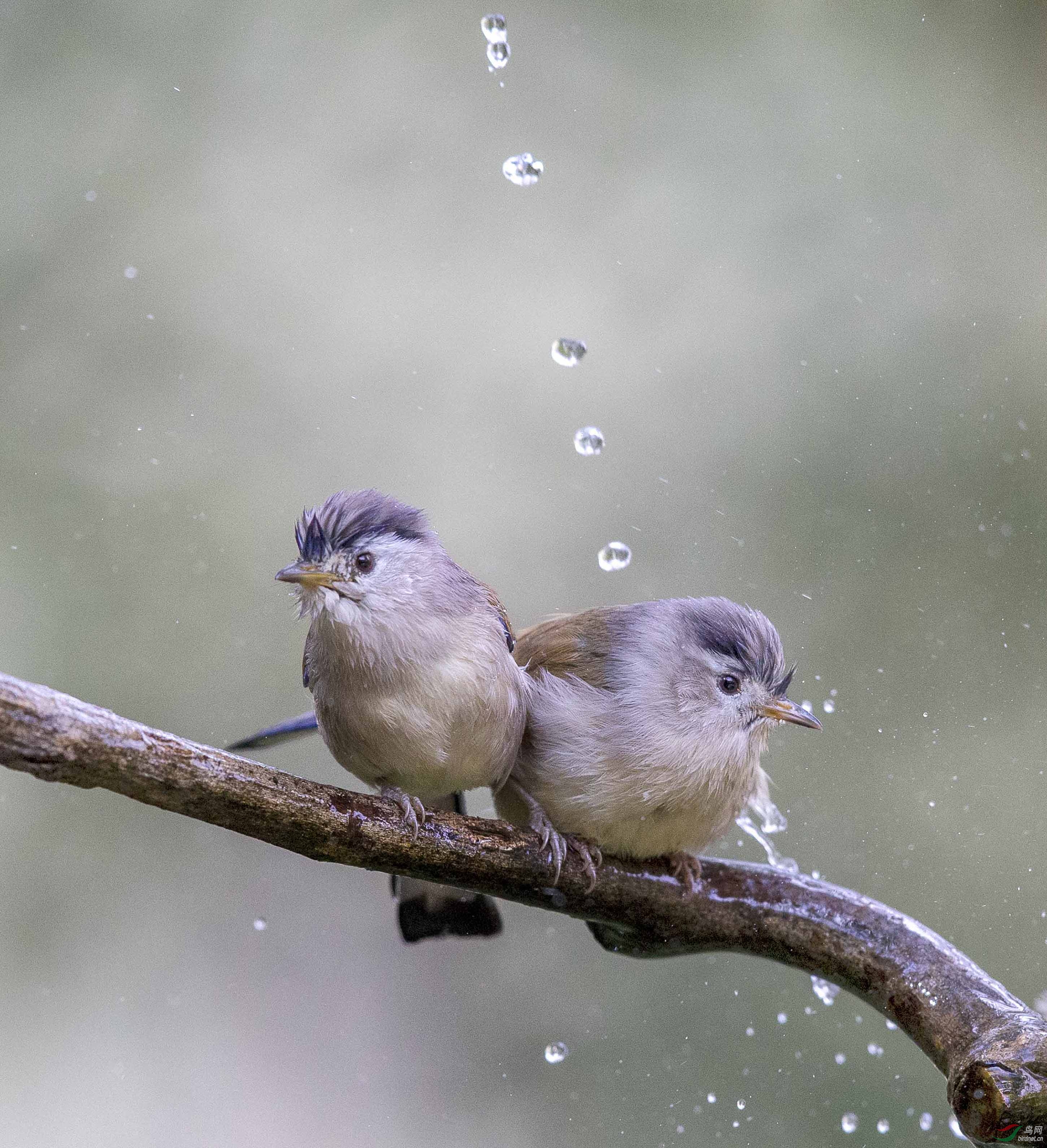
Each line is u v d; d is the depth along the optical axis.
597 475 12.23
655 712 7.32
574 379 12.45
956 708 11.05
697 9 13.20
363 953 12.09
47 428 12.24
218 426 12.45
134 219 12.80
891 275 12.33
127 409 12.41
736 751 7.54
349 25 13.42
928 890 10.47
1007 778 10.73
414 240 12.92
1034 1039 6.26
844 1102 10.10
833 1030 10.36
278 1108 11.42
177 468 12.28
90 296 12.59
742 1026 10.66
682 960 11.07
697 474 12.05
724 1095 10.48
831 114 12.72
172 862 12.25
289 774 6.29
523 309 12.68
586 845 7.35
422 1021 11.77
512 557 12.04
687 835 7.45
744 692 7.56
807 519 11.75
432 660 6.82
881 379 12.00
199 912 12.16
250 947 12.05
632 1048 10.94
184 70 13.16
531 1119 10.94
